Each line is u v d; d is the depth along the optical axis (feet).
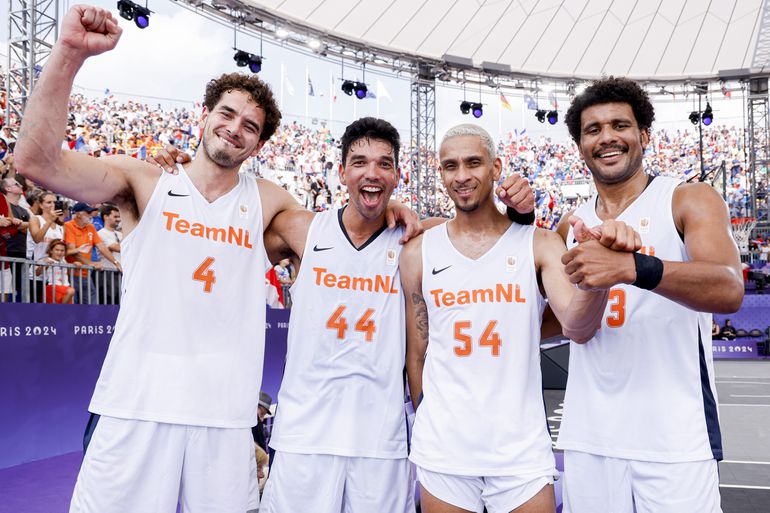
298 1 42.29
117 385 7.11
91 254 20.62
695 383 6.80
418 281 8.05
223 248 7.62
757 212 60.90
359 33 47.37
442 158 7.57
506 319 7.32
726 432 22.41
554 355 31.71
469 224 7.70
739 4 49.26
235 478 7.40
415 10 46.65
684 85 60.64
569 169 87.40
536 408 7.28
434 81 53.16
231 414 7.41
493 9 48.62
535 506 6.84
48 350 17.47
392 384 8.13
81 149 41.01
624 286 6.99
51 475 15.44
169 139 54.85
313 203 54.03
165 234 7.45
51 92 6.36
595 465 7.01
